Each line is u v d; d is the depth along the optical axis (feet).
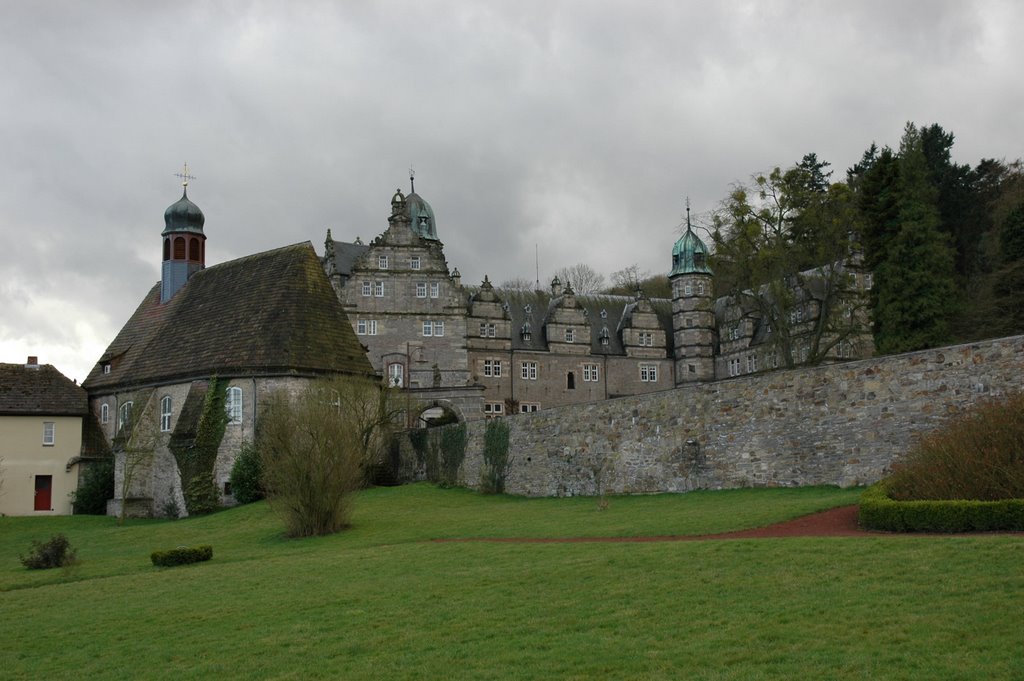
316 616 68.03
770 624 53.78
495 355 320.09
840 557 65.10
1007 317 206.18
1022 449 75.97
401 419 232.73
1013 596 52.44
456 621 62.34
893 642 48.85
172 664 60.59
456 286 287.07
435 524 123.44
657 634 54.75
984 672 43.55
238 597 78.02
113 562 116.47
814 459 114.11
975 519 71.00
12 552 149.59
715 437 126.93
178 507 194.80
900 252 213.05
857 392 110.32
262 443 150.00
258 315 206.28
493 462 169.37
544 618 60.59
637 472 138.51
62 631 73.20
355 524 130.72
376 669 54.60
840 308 231.30
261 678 55.57
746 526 87.51
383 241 283.18
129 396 219.82
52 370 226.38
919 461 84.07
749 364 323.57
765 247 213.87
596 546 82.79
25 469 213.87
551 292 376.68
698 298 341.00
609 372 335.88
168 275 247.70
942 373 102.47
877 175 221.05
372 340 278.67
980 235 262.88
